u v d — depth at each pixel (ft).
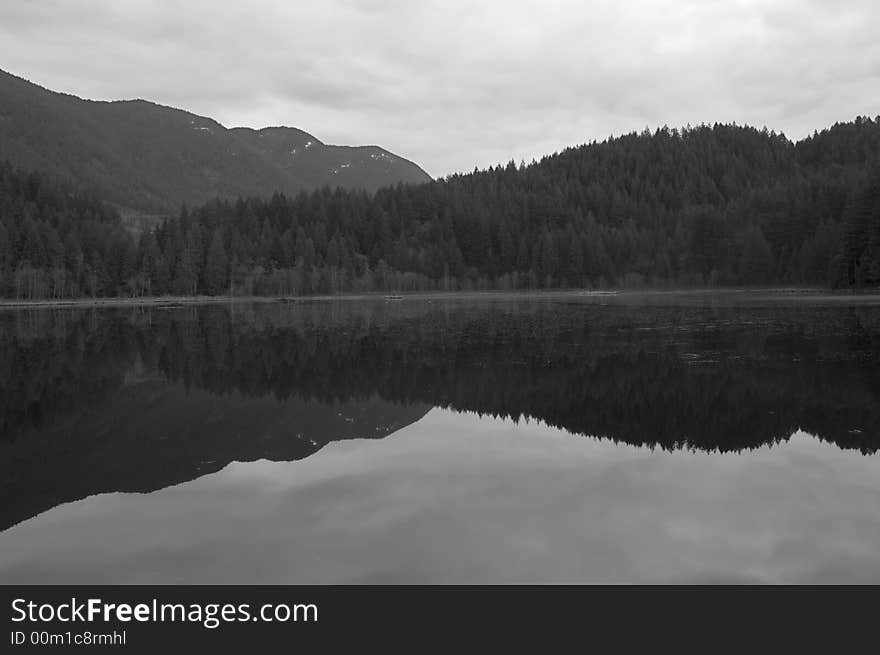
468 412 66.18
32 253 357.20
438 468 46.14
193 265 394.32
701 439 53.11
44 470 47.93
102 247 385.09
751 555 31.30
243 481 44.06
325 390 81.66
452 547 32.58
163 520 37.01
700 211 427.74
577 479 43.19
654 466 45.93
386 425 61.11
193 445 55.06
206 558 32.12
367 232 469.16
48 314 250.98
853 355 92.79
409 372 93.61
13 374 97.96
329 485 42.70
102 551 33.17
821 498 38.68
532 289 420.36
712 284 379.76
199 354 120.88
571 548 32.32
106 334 163.32
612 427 58.13
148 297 375.45
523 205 499.92
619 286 418.10
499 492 40.63
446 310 245.65
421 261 432.25
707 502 38.34
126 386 86.89
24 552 33.19
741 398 68.23
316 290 399.44
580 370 89.45
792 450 49.21
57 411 71.20
